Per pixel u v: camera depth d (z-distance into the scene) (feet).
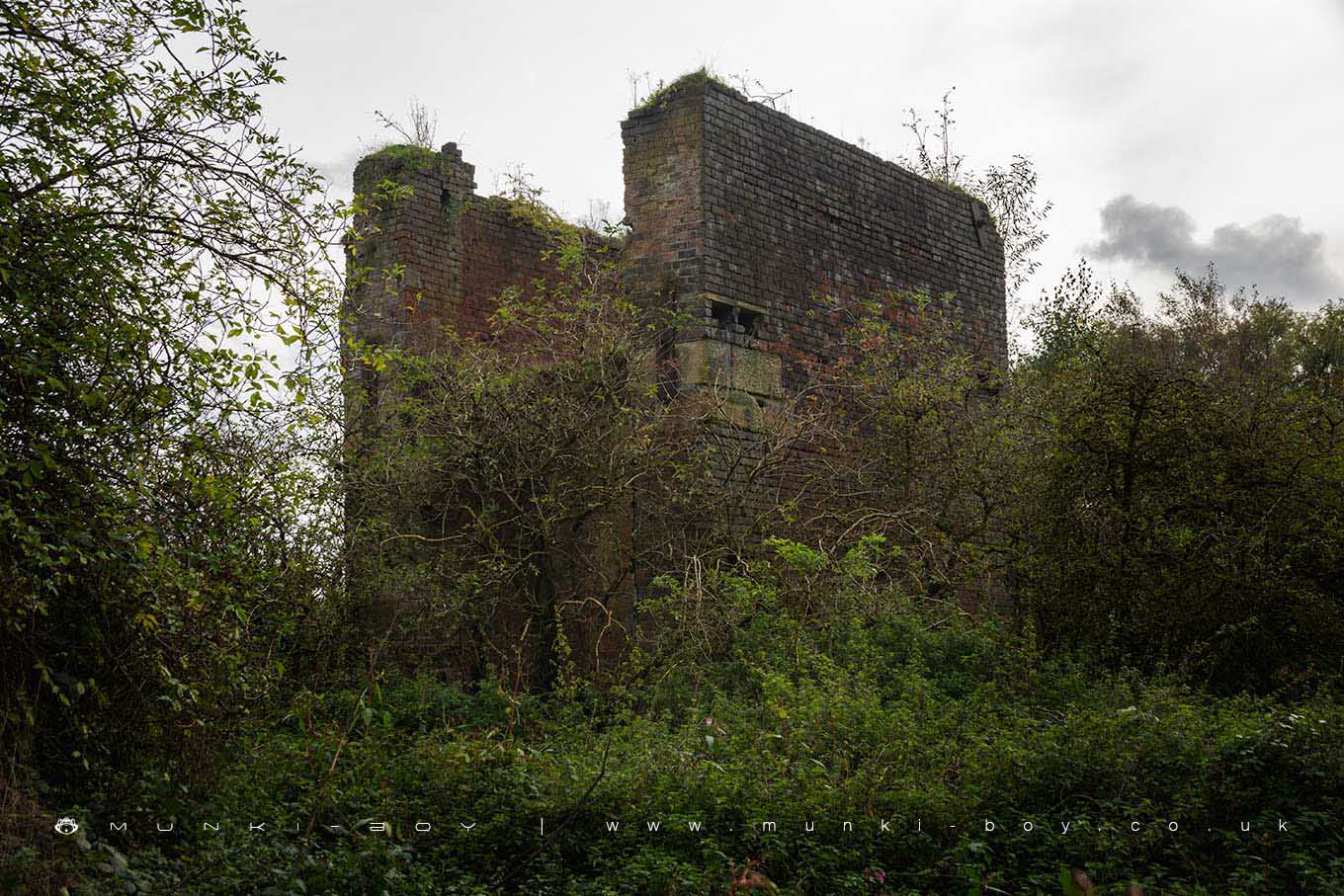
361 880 19.33
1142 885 19.92
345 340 23.70
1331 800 22.40
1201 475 36.78
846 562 39.65
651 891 20.01
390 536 41.06
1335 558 35.86
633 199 47.19
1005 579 43.86
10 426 18.12
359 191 50.70
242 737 23.36
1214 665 34.86
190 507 20.75
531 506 44.65
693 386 44.55
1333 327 96.17
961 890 20.90
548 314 47.16
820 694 28.55
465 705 36.01
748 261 47.19
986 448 44.19
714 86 46.60
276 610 31.22
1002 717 29.37
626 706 35.19
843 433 47.57
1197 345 82.43
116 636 19.52
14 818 16.80
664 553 42.04
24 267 18.19
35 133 18.61
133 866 18.17
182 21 19.92
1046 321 64.90
